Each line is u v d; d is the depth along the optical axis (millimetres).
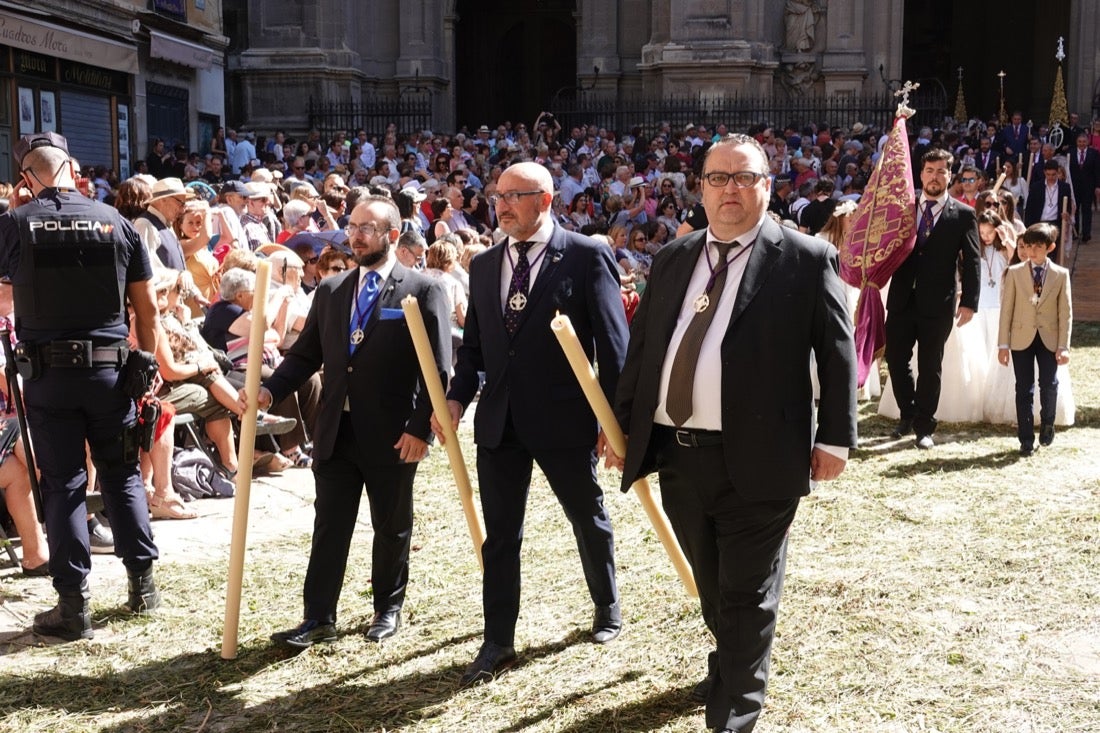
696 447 3654
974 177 11156
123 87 20031
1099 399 9641
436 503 6711
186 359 6660
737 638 3639
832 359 3564
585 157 20875
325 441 4555
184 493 6734
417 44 31109
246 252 7902
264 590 5230
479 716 4012
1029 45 40312
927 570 5363
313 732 3920
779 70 29234
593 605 4988
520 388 4355
